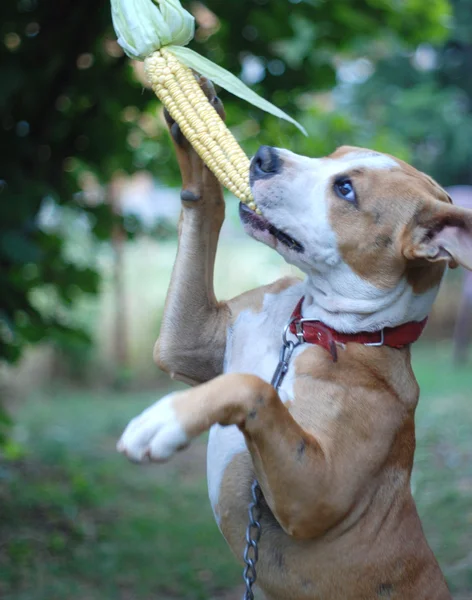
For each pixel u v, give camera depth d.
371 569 3.27
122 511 8.08
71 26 6.37
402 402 3.31
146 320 17.16
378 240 3.31
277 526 3.30
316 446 2.98
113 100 6.79
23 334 7.14
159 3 3.46
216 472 3.38
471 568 6.47
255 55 7.15
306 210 3.33
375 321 3.33
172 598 6.23
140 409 13.23
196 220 3.44
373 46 12.09
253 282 19.12
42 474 8.98
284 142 7.89
